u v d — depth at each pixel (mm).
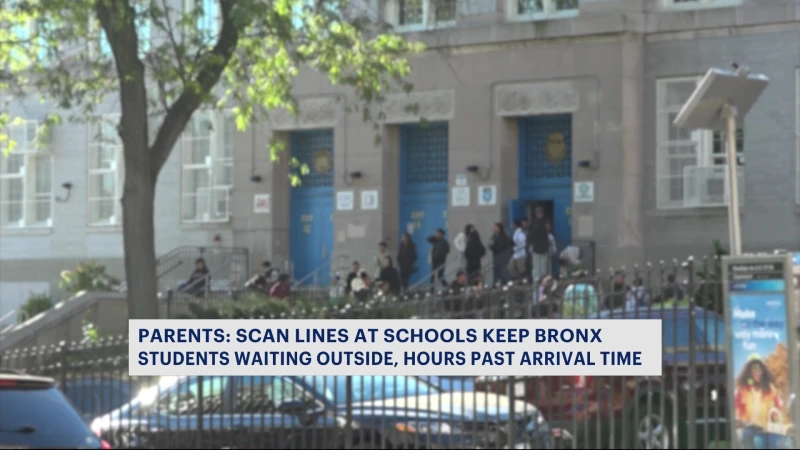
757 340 9781
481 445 11703
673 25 26000
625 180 26188
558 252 26422
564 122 27438
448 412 11922
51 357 14742
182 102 21969
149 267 21562
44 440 9289
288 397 12664
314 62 23312
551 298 11211
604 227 26312
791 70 25188
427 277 26328
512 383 11273
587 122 26547
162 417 13391
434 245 26219
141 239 21531
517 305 11391
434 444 11953
